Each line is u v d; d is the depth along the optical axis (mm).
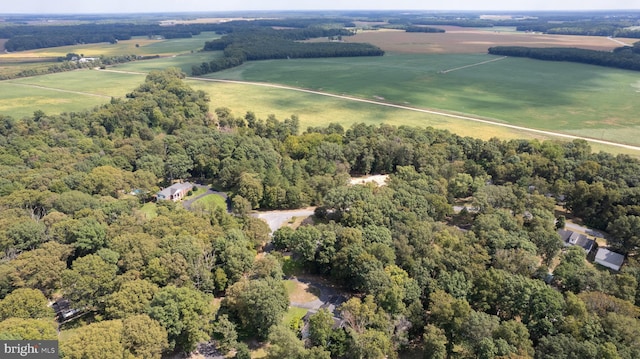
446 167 153375
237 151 164750
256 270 97250
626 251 114312
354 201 122188
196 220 111312
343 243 102688
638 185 134125
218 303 94562
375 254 97625
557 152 160250
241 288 86438
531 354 72750
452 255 96625
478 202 126375
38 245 101688
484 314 80250
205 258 97000
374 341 74875
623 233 113125
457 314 80812
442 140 181375
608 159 155625
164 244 96938
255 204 139500
